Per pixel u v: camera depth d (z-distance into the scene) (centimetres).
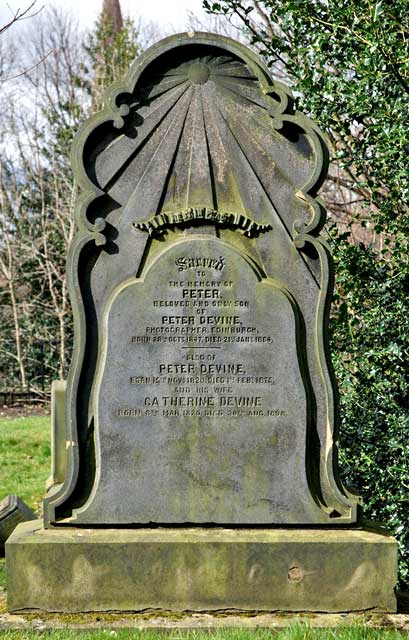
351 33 662
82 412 522
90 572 502
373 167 716
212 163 532
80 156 521
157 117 529
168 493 518
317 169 526
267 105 530
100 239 520
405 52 627
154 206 525
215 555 504
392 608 507
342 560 507
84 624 489
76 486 520
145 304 518
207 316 520
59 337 2462
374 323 675
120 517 517
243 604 504
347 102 694
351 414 703
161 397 519
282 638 458
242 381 521
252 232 527
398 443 643
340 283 679
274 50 781
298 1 687
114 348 518
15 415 2058
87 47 2850
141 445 518
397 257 675
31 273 2461
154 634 473
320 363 527
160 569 504
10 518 701
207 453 520
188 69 530
